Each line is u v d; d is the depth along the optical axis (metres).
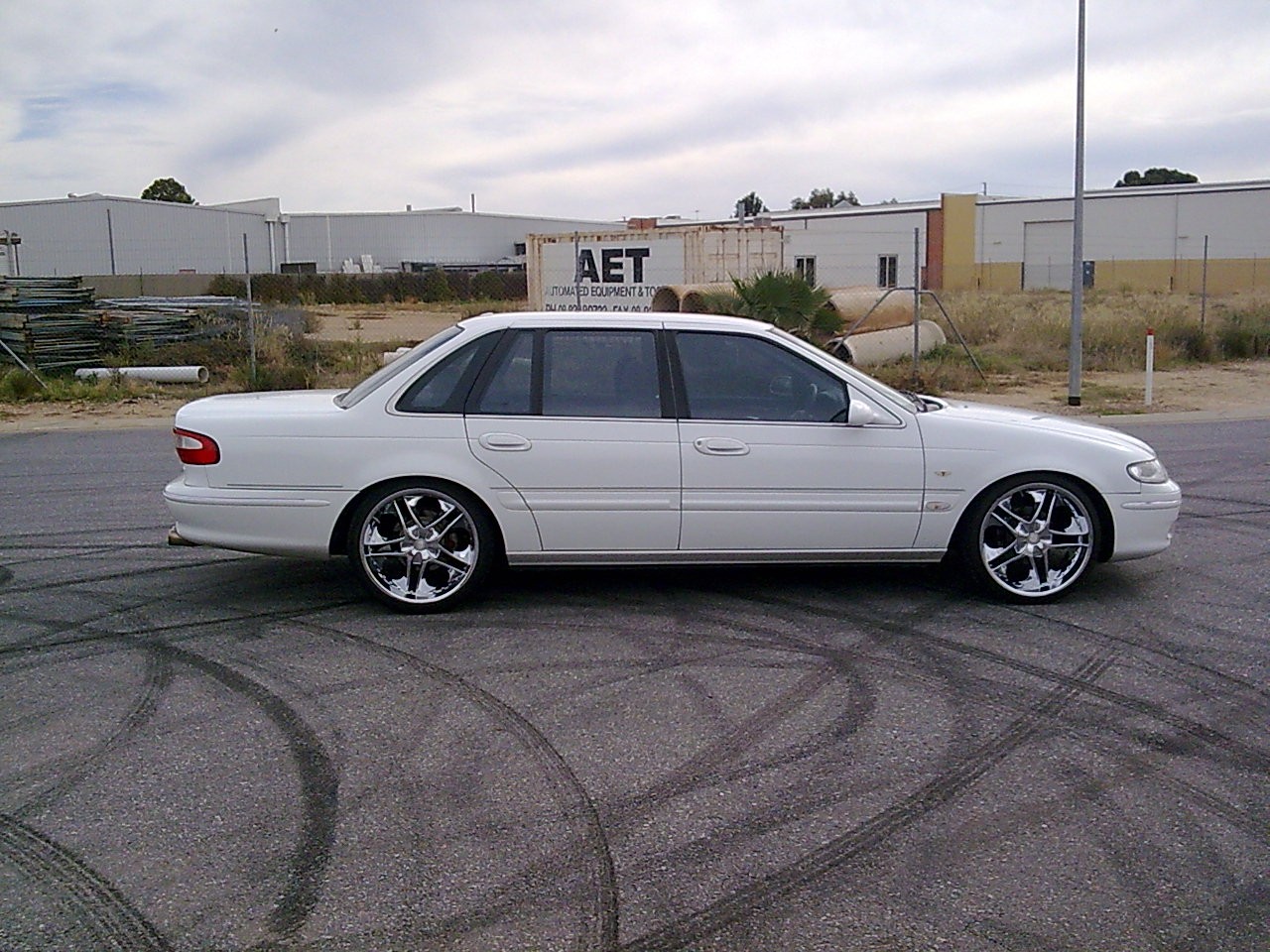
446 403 6.38
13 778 4.48
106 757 4.67
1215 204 51.66
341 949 3.37
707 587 7.02
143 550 8.10
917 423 6.50
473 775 4.49
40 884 3.73
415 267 66.62
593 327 6.52
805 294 19.98
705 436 6.36
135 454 13.09
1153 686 5.42
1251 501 9.63
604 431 6.33
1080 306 17.11
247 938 3.42
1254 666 5.68
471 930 3.46
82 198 54.28
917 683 5.45
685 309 23.33
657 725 4.96
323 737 4.86
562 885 3.71
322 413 6.39
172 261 57.03
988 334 26.30
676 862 3.85
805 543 6.49
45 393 19.09
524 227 73.12
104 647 6.02
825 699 5.25
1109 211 53.44
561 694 5.32
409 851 3.92
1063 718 5.05
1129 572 7.36
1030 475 6.57
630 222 49.94
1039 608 6.61
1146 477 6.66
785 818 4.14
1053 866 3.82
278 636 6.17
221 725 4.98
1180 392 19.14
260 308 24.75
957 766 4.57
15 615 6.58
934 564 7.55
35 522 9.14
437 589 6.50
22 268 54.38
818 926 3.48
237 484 6.32
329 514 6.35
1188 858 3.88
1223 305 33.59
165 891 3.68
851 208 55.38
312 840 4.00
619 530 6.39
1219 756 4.67
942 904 3.60
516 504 6.34
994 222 55.66
